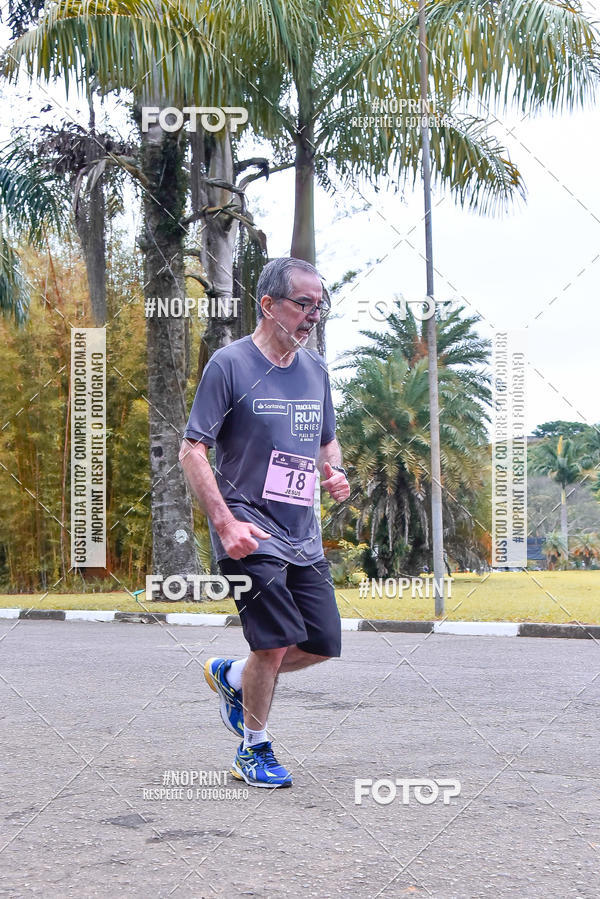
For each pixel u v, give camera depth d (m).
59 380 12.66
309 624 3.60
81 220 8.34
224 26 9.61
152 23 8.82
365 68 10.61
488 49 10.58
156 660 7.50
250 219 10.23
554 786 3.40
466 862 2.56
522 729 4.53
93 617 12.32
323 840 2.76
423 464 19.98
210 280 10.50
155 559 12.91
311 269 3.57
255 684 3.43
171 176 8.77
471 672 6.78
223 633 10.27
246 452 3.54
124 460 13.88
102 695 5.62
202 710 5.07
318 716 4.91
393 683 6.18
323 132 10.46
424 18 10.57
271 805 3.15
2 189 8.00
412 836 2.80
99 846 2.69
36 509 14.46
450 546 22.39
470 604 13.44
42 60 8.27
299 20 10.13
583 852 2.65
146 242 8.98
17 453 14.02
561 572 24.45
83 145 8.24
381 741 4.23
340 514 21.64
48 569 14.51
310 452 3.63
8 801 3.19
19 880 2.40
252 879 2.41
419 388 19.41
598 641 9.55
